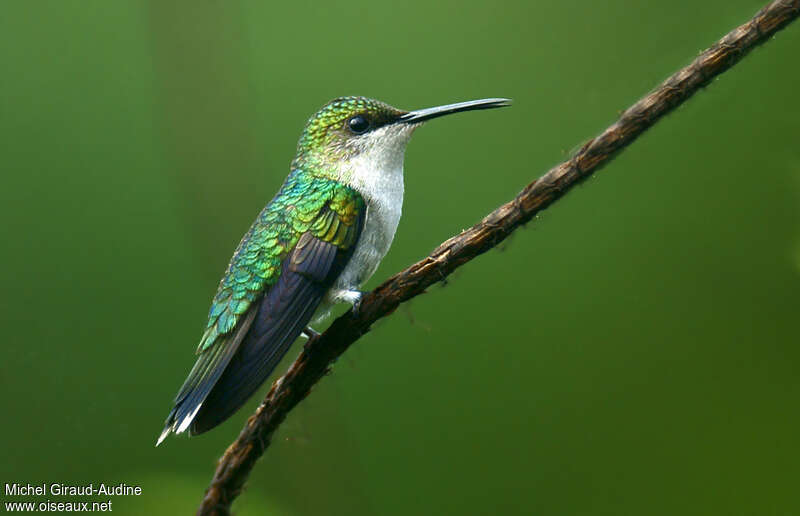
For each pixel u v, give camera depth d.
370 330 1.84
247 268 1.86
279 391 1.83
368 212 1.87
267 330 1.86
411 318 1.84
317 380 1.83
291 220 1.87
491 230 1.83
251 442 1.83
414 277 1.83
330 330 1.84
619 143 1.83
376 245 1.87
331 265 1.87
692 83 1.82
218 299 1.86
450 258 1.83
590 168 1.83
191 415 1.85
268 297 1.86
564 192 1.83
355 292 1.86
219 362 1.86
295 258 1.86
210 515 1.83
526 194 1.83
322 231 1.87
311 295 1.86
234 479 1.83
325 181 1.87
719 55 1.82
